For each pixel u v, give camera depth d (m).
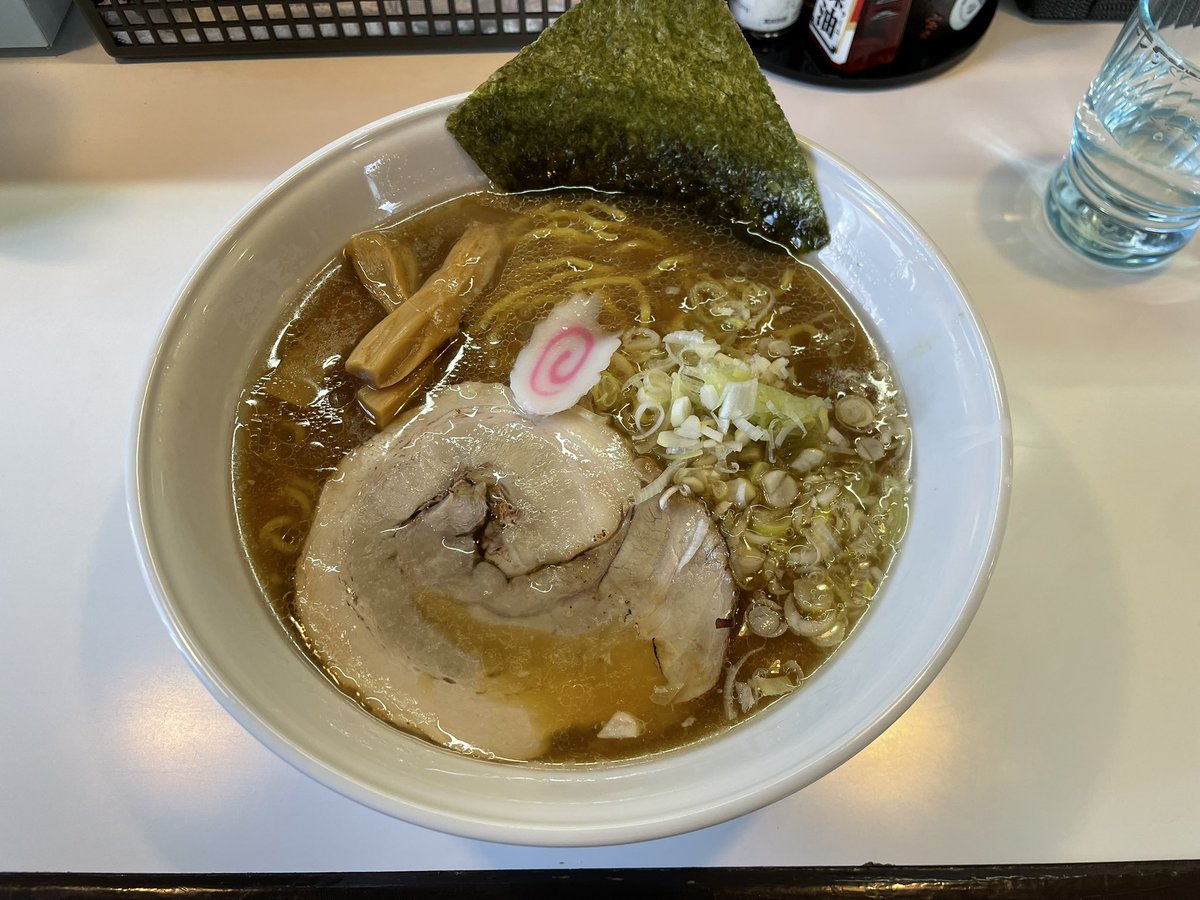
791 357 0.28
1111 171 0.31
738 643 0.24
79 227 0.33
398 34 0.37
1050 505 0.27
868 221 0.27
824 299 0.29
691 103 0.28
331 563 0.25
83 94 0.36
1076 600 0.26
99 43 0.38
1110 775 0.24
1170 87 0.31
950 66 0.37
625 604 0.25
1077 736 0.24
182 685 0.25
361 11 0.36
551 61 0.27
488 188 0.30
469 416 0.27
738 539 0.25
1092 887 0.22
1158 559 0.27
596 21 0.26
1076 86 0.36
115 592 0.26
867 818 0.23
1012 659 0.25
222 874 0.22
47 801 0.23
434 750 0.22
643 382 0.28
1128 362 0.30
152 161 0.34
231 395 0.26
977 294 0.31
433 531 0.26
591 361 0.28
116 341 0.30
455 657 0.24
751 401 0.26
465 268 0.29
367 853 0.23
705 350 0.28
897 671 0.20
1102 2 0.38
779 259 0.30
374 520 0.26
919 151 0.35
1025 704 0.25
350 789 0.19
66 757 0.24
